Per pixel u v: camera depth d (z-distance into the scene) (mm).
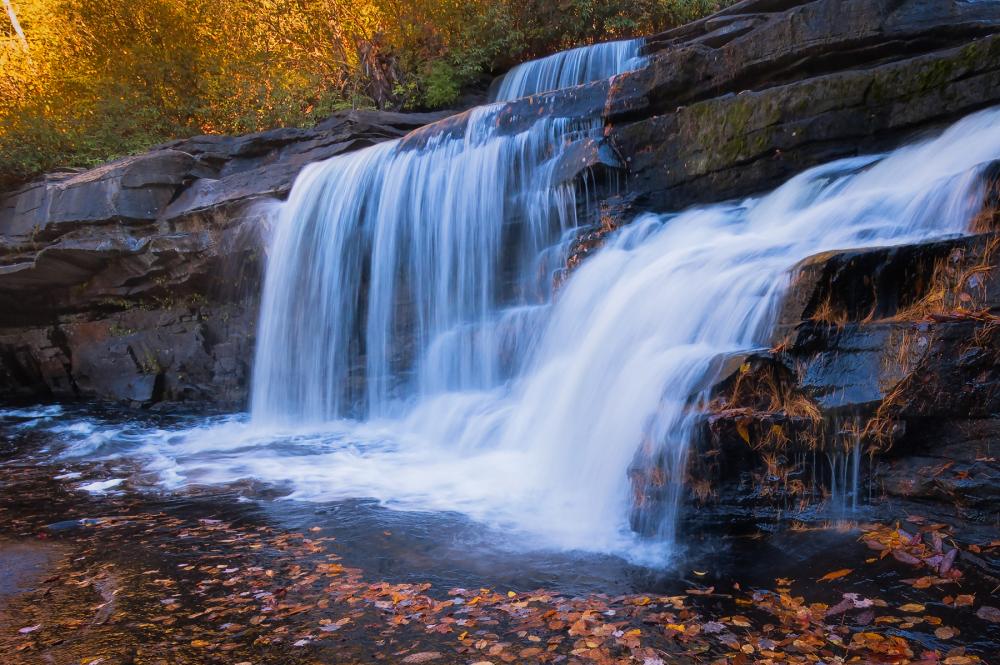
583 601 4004
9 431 11453
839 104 7914
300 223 11953
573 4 16438
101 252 13594
